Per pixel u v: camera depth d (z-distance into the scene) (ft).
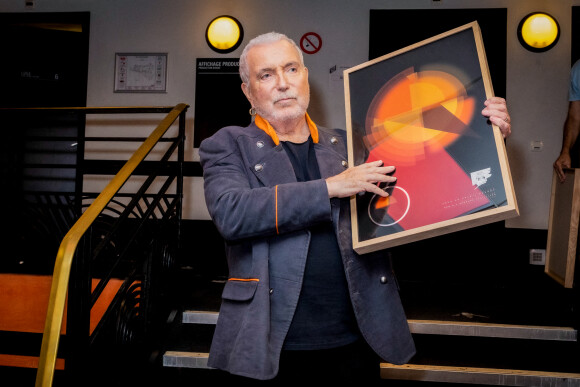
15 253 11.17
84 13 13.42
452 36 3.91
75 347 5.62
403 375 7.00
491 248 12.35
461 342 7.74
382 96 4.04
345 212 3.97
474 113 3.64
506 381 6.84
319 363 3.89
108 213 13.32
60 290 4.99
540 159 12.37
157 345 7.43
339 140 4.47
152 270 7.64
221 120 13.08
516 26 12.45
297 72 4.01
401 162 3.76
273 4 12.96
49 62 13.80
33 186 13.60
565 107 12.30
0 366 9.37
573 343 7.54
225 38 12.91
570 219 8.84
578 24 12.26
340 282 3.92
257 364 3.47
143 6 13.33
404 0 12.73
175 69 13.24
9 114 9.18
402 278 11.20
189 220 13.05
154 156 13.21
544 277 10.60
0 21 13.64
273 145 4.04
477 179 3.45
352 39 12.81
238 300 3.75
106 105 13.41
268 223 3.53
